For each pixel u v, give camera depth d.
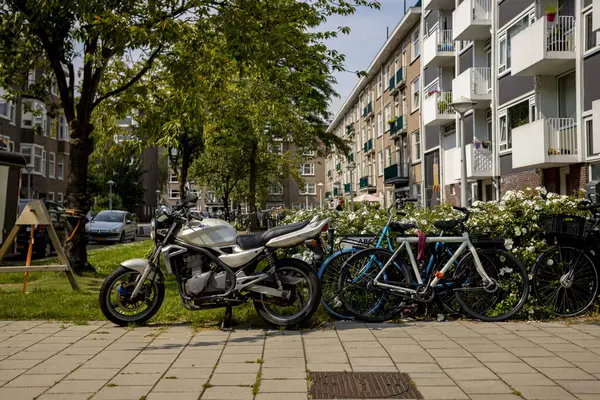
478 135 26.59
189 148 27.02
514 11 22.69
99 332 5.85
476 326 6.07
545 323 6.21
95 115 14.45
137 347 5.21
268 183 36.34
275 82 13.70
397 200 6.93
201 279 5.92
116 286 6.35
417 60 35.88
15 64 12.46
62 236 19.45
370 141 51.16
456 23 26.47
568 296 6.55
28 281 10.26
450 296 6.50
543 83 20.66
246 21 10.50
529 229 6.68
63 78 10.98
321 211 11.94
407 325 6.15
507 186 23.53
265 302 5.99
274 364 4.64
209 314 6.52
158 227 6.20
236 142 22.73
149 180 86.75
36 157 41.50
